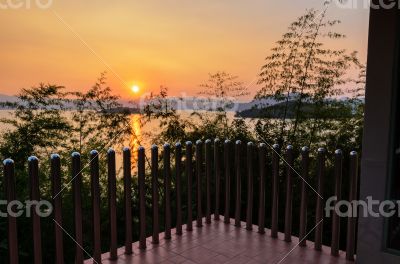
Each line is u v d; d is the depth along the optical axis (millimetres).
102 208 4906
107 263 3051
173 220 4844
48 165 4758
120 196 4715
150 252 3293
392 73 2604
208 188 4062
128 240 3238
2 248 3752
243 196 4914
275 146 3619
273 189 3631
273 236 3646
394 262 2672
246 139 5055
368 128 2752
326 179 4055
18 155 4781
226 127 5262
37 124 4977
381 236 2730
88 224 4371
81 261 2857
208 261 3113
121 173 4281
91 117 5270
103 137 5328
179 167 3715
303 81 4777
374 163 2740
